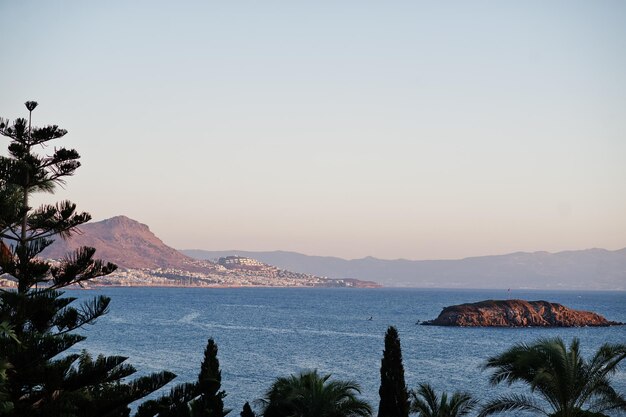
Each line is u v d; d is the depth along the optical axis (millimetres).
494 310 183125
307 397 33938
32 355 21500
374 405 61000
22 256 22516
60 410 22047
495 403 34125
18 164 23281
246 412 32562
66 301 23969
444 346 123188
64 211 23828
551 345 31641
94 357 86250
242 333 144125
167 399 25656
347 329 162375
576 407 32750
